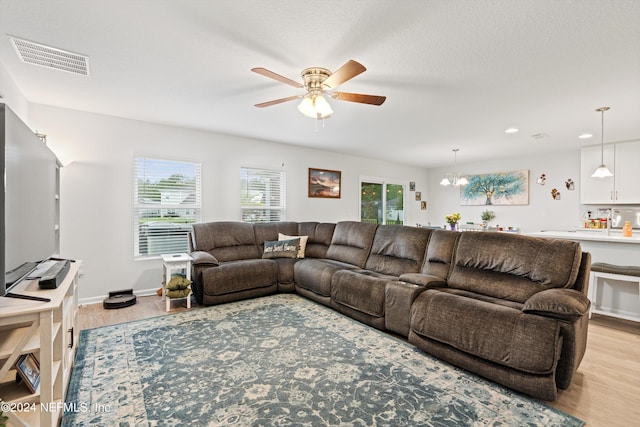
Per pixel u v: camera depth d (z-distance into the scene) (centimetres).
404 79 272
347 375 207
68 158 354
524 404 177
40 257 199
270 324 298
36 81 279
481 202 721
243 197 501
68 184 355
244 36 207
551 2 170
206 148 458
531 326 182
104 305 346
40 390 140
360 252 393
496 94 305
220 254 419
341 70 204
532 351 177
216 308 347
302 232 491
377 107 345
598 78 267
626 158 500
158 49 224
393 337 271
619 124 405
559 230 596
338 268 358
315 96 253
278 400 179
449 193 790
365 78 271
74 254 358
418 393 187
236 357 231
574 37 205
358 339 265
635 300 322
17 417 135
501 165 685
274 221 534
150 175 413
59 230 322
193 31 201
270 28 197
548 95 307
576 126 417
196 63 245
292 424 159
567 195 588
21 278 164
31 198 180
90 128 367
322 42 214
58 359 172
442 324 220
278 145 540
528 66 247
